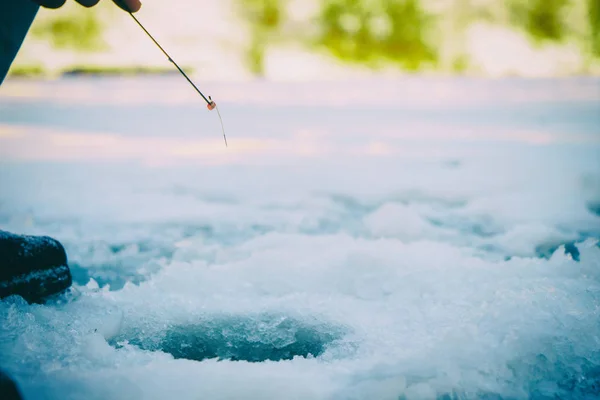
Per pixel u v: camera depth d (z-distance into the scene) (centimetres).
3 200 510
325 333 240
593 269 291
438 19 2623
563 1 2545
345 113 1239
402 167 678
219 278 298
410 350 216
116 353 214
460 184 573
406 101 1458
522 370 203
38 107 1320
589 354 211
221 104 1412
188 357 223
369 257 316
